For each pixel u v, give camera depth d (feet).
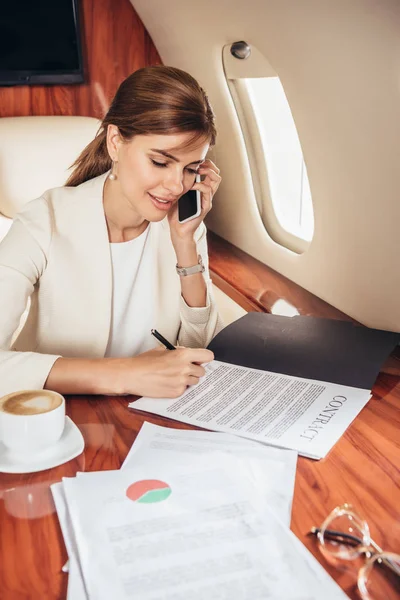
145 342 5.41
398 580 2.60
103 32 9.32
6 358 4.16
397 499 3.15
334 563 2.70
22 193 7.70
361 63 4.66
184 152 4.31
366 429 3.79
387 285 5.47
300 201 7.46
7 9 8.84
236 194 8.17
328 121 5.48
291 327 5.08
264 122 7.52
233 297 6.98
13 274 4.66
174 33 8.05
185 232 5.16
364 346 4.74
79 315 4.97
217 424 3.77
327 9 4.55
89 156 5.19
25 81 9.20
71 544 2.75
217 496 3.00
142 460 3.36
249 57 6.72
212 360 4.59
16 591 2.55
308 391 4.16
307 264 6.79
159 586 2.48
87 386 4.10
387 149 4.94
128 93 4.37
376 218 5.41
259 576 2.53
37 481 3.26
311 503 3.09
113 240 5.14
